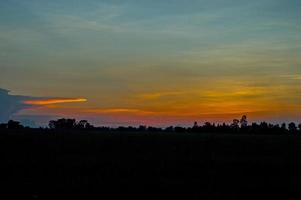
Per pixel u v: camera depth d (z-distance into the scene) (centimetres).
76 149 4684
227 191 2442
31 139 5325
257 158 4000
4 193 2220
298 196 2358
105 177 2789
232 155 4359
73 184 2502
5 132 6156
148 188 2464
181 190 2438
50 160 3625
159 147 5075
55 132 7325
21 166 3212
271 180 2817
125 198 2206
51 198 2152
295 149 5031
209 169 3294
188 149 4903
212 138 6462
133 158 3919
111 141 5650
